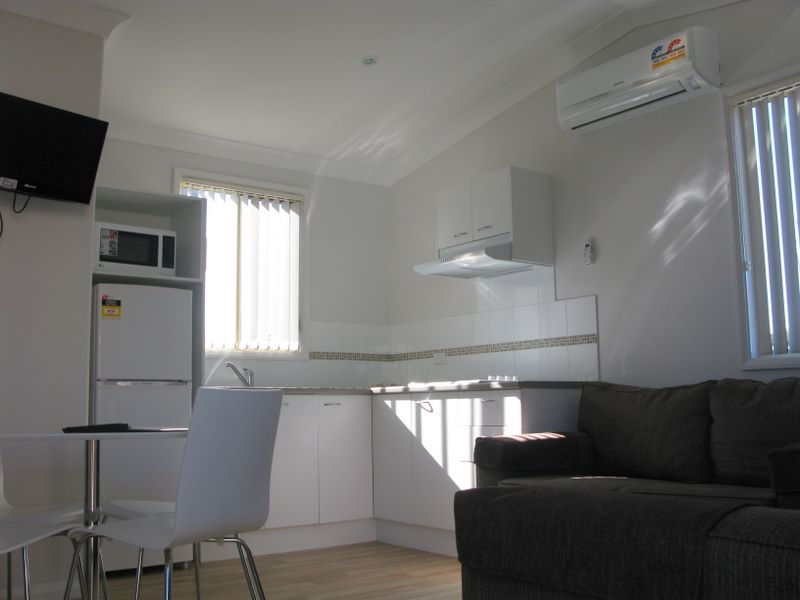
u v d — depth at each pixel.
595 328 4.52
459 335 5.52
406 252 6.11
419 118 5.48
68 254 3.82
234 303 5.42
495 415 4.20
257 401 2.33
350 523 5.06
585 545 1.58
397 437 4.93
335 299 5.96
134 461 4.11
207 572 4.20
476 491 1.91
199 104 4.93
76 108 3.85
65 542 3.69
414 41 4.48
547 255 4.79
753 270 3.81
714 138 4.01
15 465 3.63
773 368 3.65
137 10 3.90
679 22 4.25
